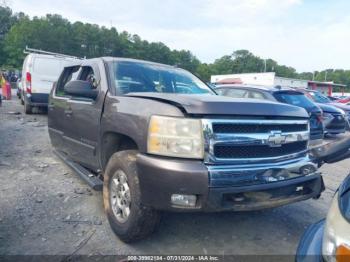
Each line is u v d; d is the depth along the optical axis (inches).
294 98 299.1
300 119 128.3
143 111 113.5
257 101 122.0
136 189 112.5
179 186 100.1
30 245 116.6
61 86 199.3
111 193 128.6
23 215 138.8
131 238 118.1
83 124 155.3
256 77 1416.1
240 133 108.7
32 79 424.2
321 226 84.7
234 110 108.1
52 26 3186.5
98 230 130.0
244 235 134.3
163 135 104.7
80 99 164.1
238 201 106.4
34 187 171.0
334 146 129.4
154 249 119.3
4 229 126.5
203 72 3649.1
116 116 126.2
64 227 130.7
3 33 3179.1
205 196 100.5
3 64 2736.2
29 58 434.0
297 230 141.1
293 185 118.2
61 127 186.4
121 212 123.7
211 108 104.8
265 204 111.1
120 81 148.2
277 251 123.3
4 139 285.3
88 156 156.0
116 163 123.6
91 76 163.2
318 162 131.0
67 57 456.1
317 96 535.5
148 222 114.3
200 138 102.8
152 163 104.1
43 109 460.4
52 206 149.1
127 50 3425.2
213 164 103.7
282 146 120.2
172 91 160.2
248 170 107.0
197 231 134.8
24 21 3029.0
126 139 129.9
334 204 76.7
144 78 157.6
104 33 3373.5
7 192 162.6
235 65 4165.8
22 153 240.8
